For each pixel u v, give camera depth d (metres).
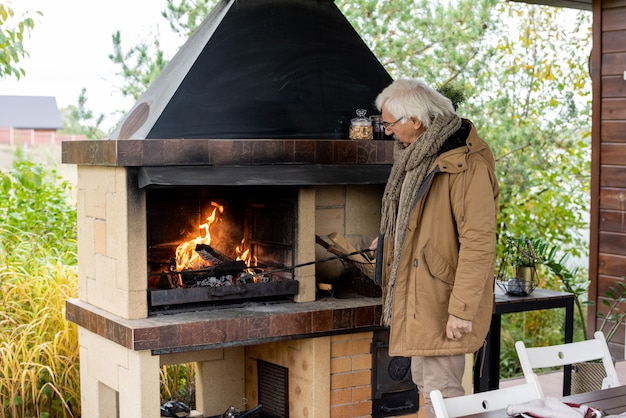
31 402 4.34
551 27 8.29
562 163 7.92
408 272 3.27
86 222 4.01
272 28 4.11
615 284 5.87
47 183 6.40
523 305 4.19
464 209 3.15
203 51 3.89
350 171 3.94
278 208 4.09
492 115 7.46
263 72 4.02
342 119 4.18
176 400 4.63
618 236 5.86
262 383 4.33
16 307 4.71
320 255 4.28
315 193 4.18
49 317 4.56
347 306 3.95
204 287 3.78
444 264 3.22
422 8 7.05
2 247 5.31
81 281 4.10
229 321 3.65
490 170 3.24
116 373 3.73
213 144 3.66
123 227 3.63
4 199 6.04
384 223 3.50
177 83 3.85
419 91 3.31
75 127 6.59
